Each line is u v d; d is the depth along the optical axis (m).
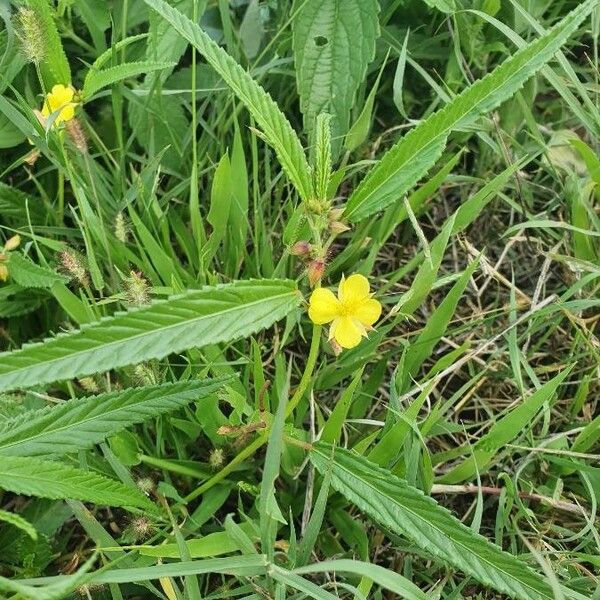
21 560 0.25
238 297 0.18
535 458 0.29
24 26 0.27
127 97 0.31
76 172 0.30
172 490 0.25
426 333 0.28
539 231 0.34
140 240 0.31
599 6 0.33
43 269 0.26
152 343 0.17
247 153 0.34
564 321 0.33
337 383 0.31
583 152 0.31
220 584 0.27
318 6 0.31
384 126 0.36
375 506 0.21
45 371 0.17
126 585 0.25
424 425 0.26
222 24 0.34
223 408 0.29
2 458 0.19
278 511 0.20
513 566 0.20
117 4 0.34
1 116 0.31
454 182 0.35
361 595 0.21
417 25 0.36
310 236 0.28
